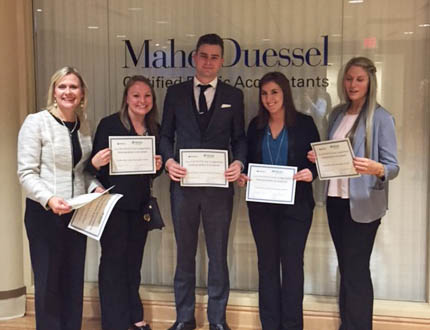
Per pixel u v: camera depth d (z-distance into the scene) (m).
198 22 3.03
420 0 2.79
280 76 2.55
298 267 2.61
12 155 2.99
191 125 2.62
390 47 2.84
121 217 2.63
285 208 2.58
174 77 3.09
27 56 3.04
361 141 2.40
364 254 2.50
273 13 2.94
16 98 3.00
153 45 3.09
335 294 3.02
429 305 2.85
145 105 2.56
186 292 2.79
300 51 2.93
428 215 2.87
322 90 2.94
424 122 2.85
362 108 2.42
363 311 2.53
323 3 2.89
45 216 2.33
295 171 2.53
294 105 2.75
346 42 2.88
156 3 3.06
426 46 2.81
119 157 2.49
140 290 3.12
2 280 3.04
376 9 2.84
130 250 2.76
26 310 3.15
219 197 2.64
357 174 2.33
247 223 3.08
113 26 3.12
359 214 2.42
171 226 3.18
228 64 3.01
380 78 2.87
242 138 2.70
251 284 3.11
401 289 2.96
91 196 2.28
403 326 2.82
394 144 2.37
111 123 2.60
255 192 2.56
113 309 2.70
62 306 2.47
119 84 3.16
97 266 3.27
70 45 3.18
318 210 3.00
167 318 3.05
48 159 2.29
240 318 2.98
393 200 2.92
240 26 2.98
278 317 2.71
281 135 2.58
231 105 2.62
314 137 2.60
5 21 2.90
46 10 3.17
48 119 2.30
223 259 2.72
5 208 3.00
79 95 2.33
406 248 2.93
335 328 2.87
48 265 2.35
